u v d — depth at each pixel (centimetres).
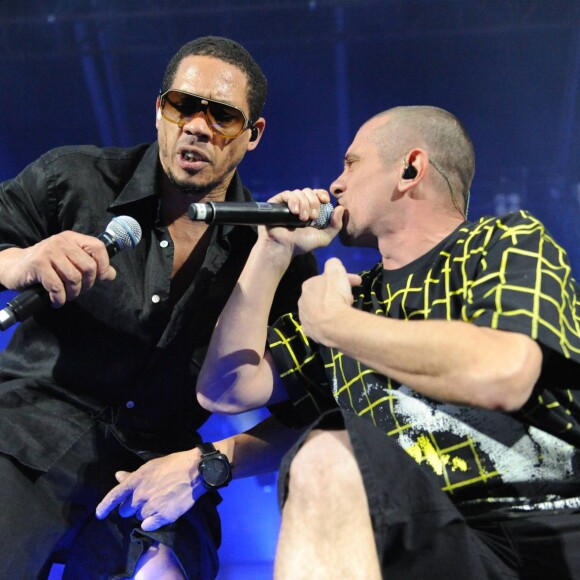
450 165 178
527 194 755
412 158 177
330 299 155
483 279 152
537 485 151
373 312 173
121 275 198
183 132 194
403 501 138
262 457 199
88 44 695
